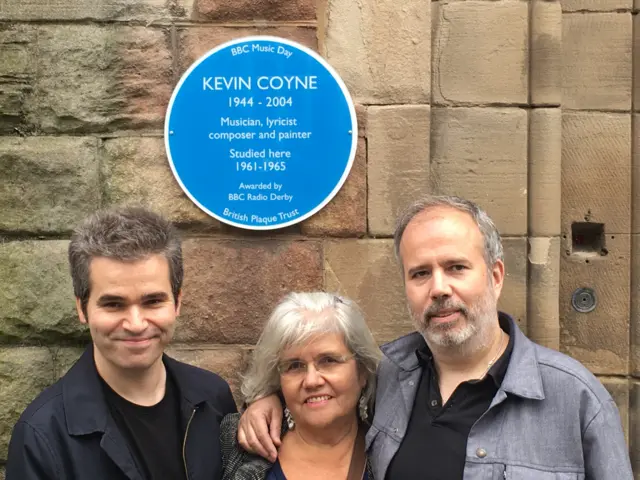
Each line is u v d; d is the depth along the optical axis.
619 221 3.11
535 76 2.89
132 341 1.68
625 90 3.10
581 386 1.70
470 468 1.70
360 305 2.76
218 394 2.03
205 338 2.74
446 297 1.76
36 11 2.68
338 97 2.71
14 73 2.68
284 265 2.74
